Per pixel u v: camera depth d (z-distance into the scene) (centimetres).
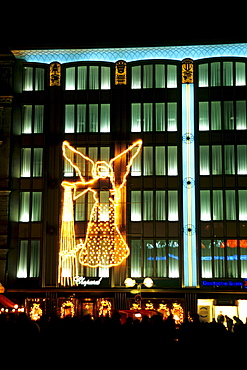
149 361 956
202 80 3825
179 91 3812
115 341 979
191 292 3556
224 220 3653
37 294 3619
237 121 3769
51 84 3869
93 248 3666
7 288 3597
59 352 940
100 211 3709
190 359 970
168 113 3803
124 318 2502
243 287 3559
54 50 3891
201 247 3634
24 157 3812
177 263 3638
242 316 3528
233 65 3806
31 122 3853
